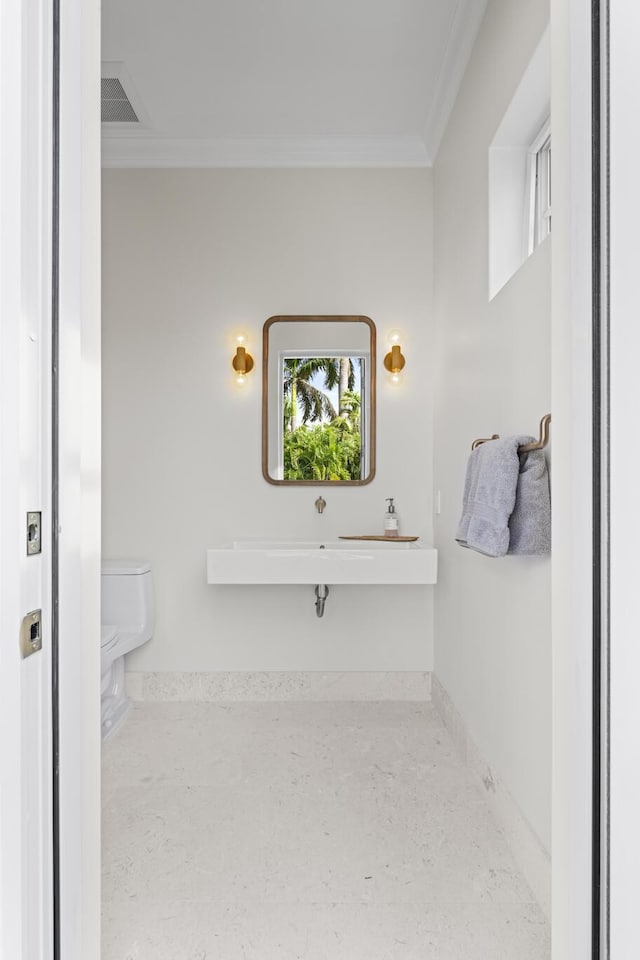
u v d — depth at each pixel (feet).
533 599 6.42
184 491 11.80
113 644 10.13
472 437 8.96
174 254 11.83
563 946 4.00
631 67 3.18
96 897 3.89
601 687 3.58
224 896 6.09
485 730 8.11
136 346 11.81
